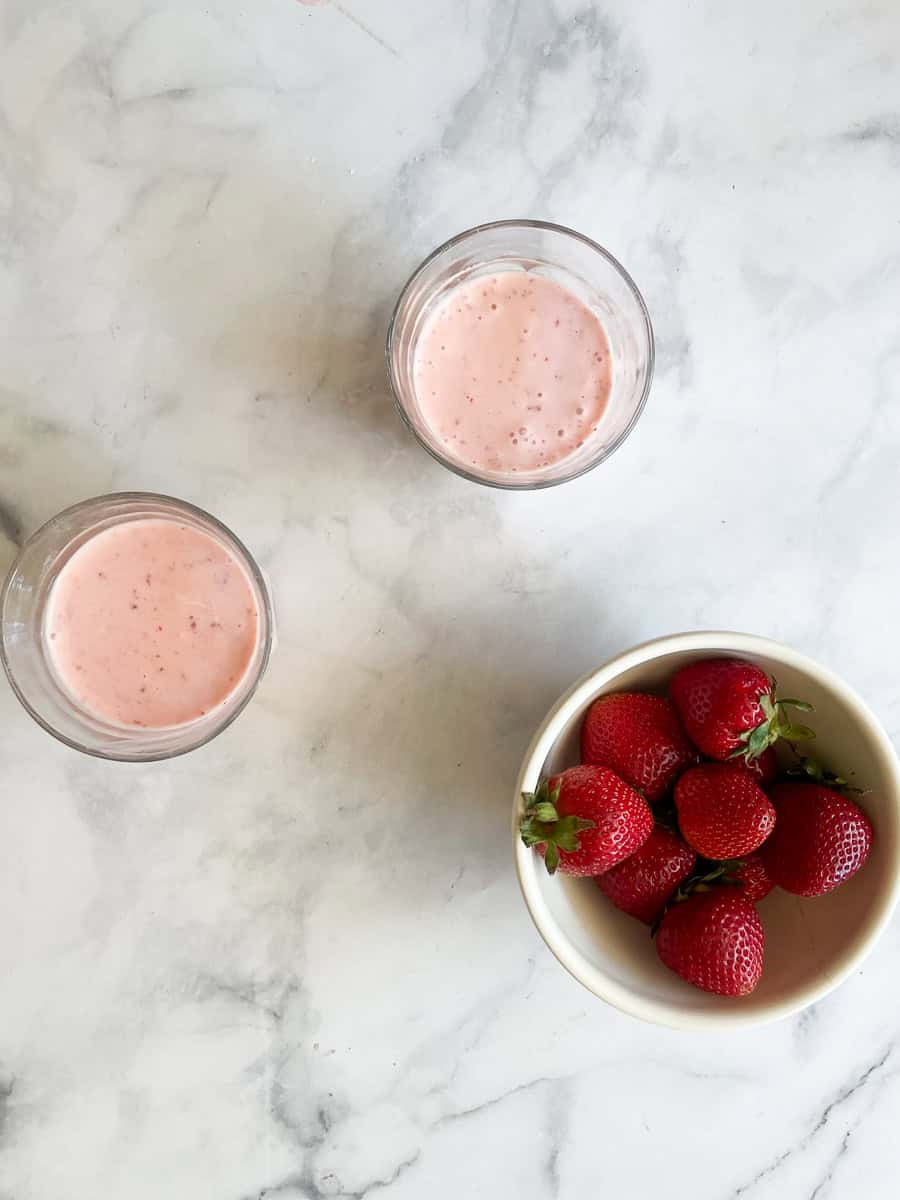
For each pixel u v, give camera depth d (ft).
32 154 1.51
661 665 1.46
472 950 1.59
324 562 1.56
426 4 1.51
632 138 1.54
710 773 1.41
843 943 1.42
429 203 1.54
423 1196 1.60
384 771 1.58
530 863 1.39
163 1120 1.59
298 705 1.57
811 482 1.58
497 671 1.58
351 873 1.58
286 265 1.53
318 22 1.51
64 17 1.50
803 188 1.56
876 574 1.59
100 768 1.55
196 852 1.57
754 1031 1.62
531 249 1.49
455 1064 1.60
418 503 1.56
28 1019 1.57
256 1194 1.59
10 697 1.54
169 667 1.49
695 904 1.42
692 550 1.58
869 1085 1.63
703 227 1.56
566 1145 1.61
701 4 1.53
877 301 1.57
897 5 1.55
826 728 1.45
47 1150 1.58
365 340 1.54
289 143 1.52
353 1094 1.60
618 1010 1.52
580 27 1.53
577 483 1.57
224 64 1.51
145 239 1.52
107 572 1.48
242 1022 1.58
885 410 1.58
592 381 1.52
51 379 1.52
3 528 1.53
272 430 1.55
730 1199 1.62
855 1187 1.63
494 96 1.53
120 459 1.54
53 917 1.56
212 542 1.48
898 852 1.39
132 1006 1.58
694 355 1.57
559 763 1.49
